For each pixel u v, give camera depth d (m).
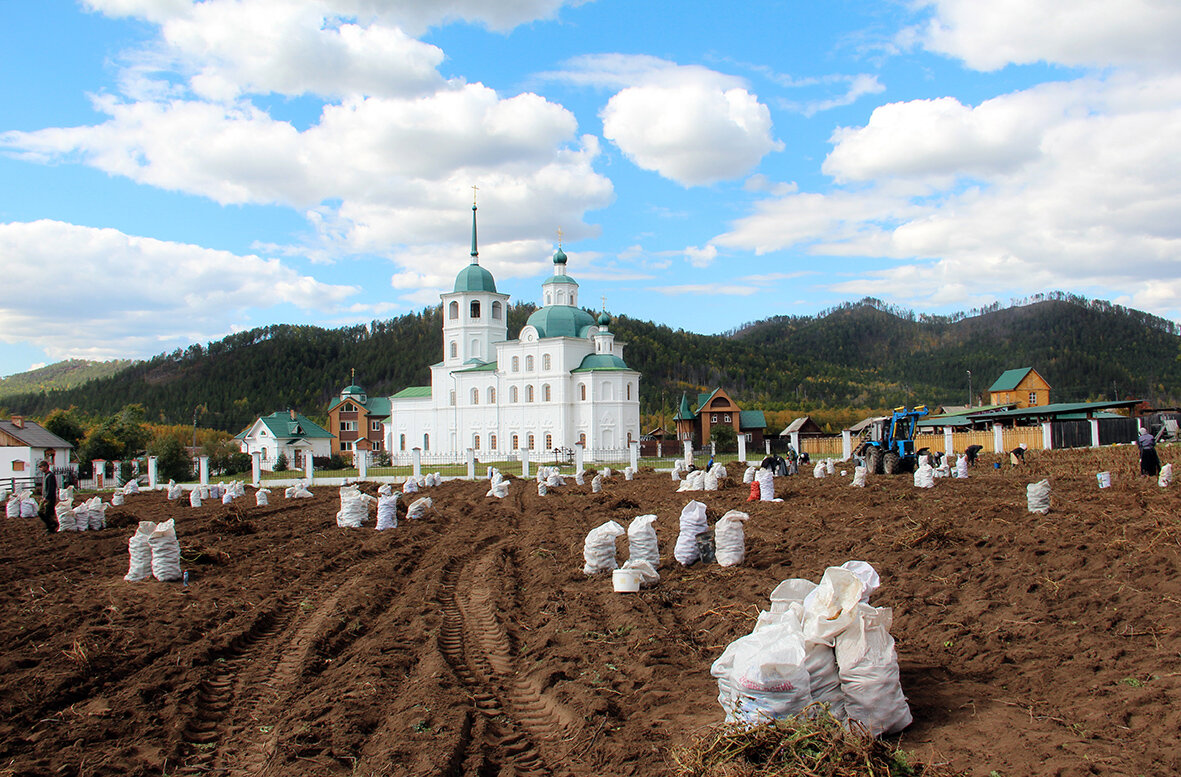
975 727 6.75
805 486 26.83
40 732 7.98
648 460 59.41
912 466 30.91
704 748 6.24
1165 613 9.12
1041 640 8.85
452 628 11.43
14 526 25.47
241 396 164.12
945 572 12.02
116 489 46.22
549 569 14.78
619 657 9.41
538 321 80.56
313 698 8.69
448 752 6.95
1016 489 22.44
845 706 6.64
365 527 22.58
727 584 12.21
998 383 93.38
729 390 163.12
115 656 10.19
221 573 15.76
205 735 7.97
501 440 81.56
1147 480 22.59
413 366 172.25
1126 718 6.73
